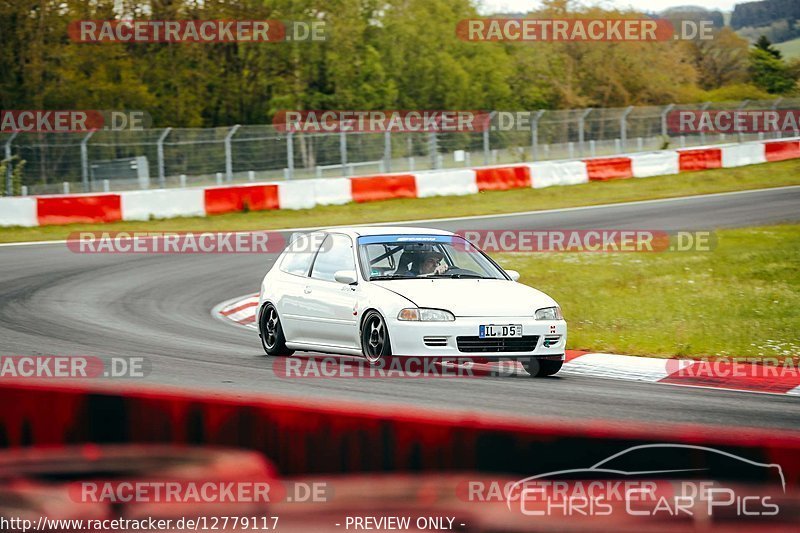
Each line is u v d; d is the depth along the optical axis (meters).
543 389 18.47
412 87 136.88
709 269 35.81
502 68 143.25
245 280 37.72
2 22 114.31
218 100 127.50
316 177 76.44
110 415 11.10
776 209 55.97
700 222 51.38
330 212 59.09
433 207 61.66
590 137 90.56
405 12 137.25
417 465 9.50
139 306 31.34
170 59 124.56
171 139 72.88
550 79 150.12
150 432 10.77
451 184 66.38
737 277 34.03
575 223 52.38
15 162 67.44
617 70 155.12
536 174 70.62
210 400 10.59
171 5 124.81
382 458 9.61
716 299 30.17
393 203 62.84
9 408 11.62
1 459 10.25
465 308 20.02
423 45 136.75
